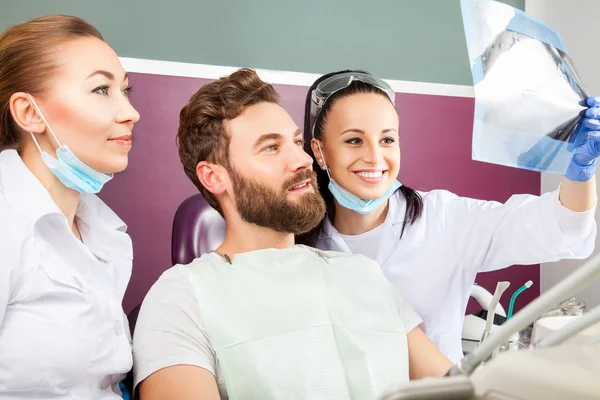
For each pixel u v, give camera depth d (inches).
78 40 45.7
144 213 81.5
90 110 44.6
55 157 45.6
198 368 45.2
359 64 93.0
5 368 40.4
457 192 94.7
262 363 46.9
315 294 51.2
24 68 44.2
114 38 82.7
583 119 50.9
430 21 96.4
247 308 48.8
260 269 51.5
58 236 45.1
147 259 81.5
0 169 44.8
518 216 63.3
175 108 83.1
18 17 79.0
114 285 51.7
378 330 51.6
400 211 67.5
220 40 87.0
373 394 48.2
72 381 42.8
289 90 88.2
